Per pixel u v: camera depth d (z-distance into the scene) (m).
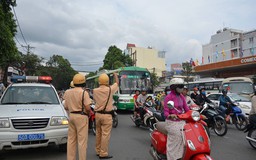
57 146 7.07
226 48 56.66
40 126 5.66
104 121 6.02
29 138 5.48
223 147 7.35
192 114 4.10
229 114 10.66
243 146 7.48
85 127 5.03
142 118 10.39
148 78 17.69
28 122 5.57
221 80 23.52
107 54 49.31
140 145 7.51
